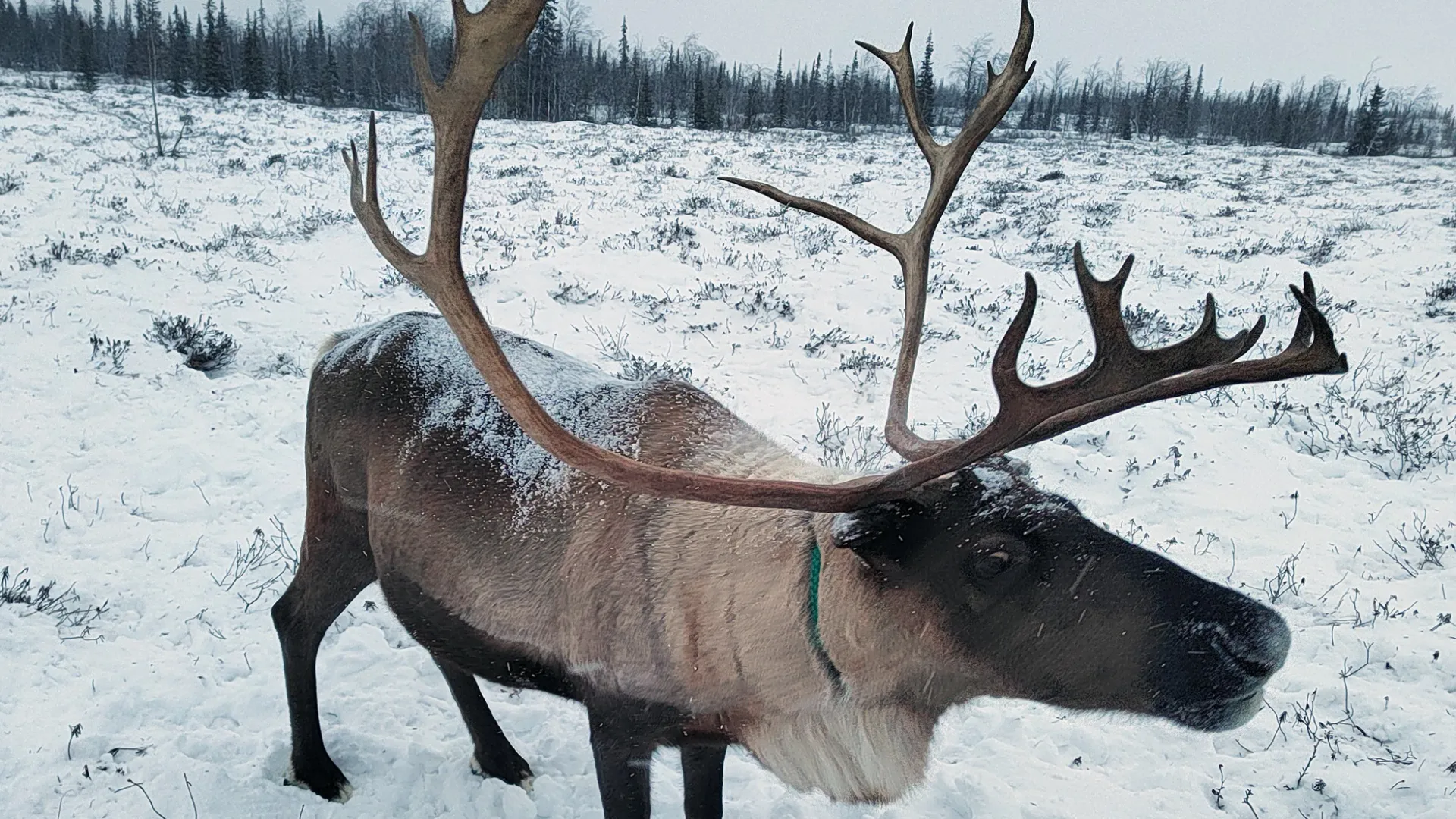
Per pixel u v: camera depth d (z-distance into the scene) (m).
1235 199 23.14
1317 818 3.52
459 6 2.01
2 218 14.02
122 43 98.44
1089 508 6.27
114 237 13.14
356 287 11.33
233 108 43.53
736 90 74.50
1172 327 11.03
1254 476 6.62
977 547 2.35
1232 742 3.94
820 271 12.52
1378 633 4.62
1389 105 82.81
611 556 2.64
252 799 3.37
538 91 59.94
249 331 9.02
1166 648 2.29
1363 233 17.94
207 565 4.98
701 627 2.54
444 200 2.15
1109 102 95.69
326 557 3.42
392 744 3.76
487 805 3.45
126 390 7.13
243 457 6.28
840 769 2.65
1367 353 9.80
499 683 3.15
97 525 5.28
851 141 41.62
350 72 74.94
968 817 3.54
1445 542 5.55
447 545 2.93
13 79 61.19
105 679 3.95
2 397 6.83
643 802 2.79
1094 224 18.47
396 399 3.16
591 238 14.42
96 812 3.25
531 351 3.34
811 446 7.09
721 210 17.77
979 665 2.45
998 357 2.12
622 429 2.85
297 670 3.46
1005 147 40.53
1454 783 3.59
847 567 2.46
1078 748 3.91
